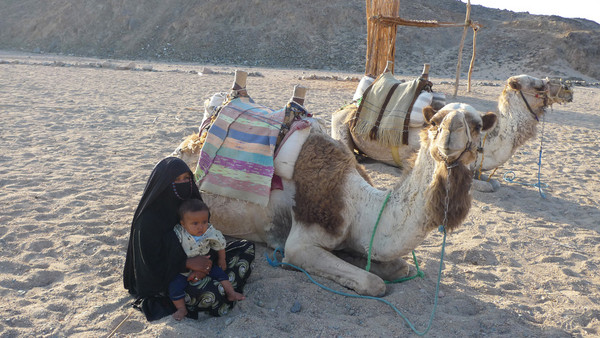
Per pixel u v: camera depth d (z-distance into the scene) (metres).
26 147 9.05
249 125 4.79
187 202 3.75
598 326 4.14
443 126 3.68
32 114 12.35
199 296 3.82
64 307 3.95
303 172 4.52
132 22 66.62
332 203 4.42
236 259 4.16
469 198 3.86
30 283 4.29
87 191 6.71
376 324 3.92
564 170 9.65
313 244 4.49
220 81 24.77
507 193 7.84
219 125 4.83
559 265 5.33
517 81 7.59
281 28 63.62
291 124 4.74
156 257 3.80
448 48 61.84
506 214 6.90
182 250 3.80
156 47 62.78
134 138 10.27
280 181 4.65
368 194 4.43
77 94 16.70
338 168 4.51
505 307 4.31
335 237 4.46
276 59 58.66
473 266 5.27
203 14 66.25
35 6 72.94
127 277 4.10
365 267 4.66
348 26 64.62
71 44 65.25
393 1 19.55
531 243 5.90
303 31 63.22
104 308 3.94
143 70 30.19
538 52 55.94
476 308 4.30
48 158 8.31
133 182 7.27
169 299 3.97
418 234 4.09
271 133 4.66
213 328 3.79
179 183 3.86
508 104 7.71
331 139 4.80
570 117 17.58
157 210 3.84
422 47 61.16
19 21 70.31
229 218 4.87
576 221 6.79
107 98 16.12
